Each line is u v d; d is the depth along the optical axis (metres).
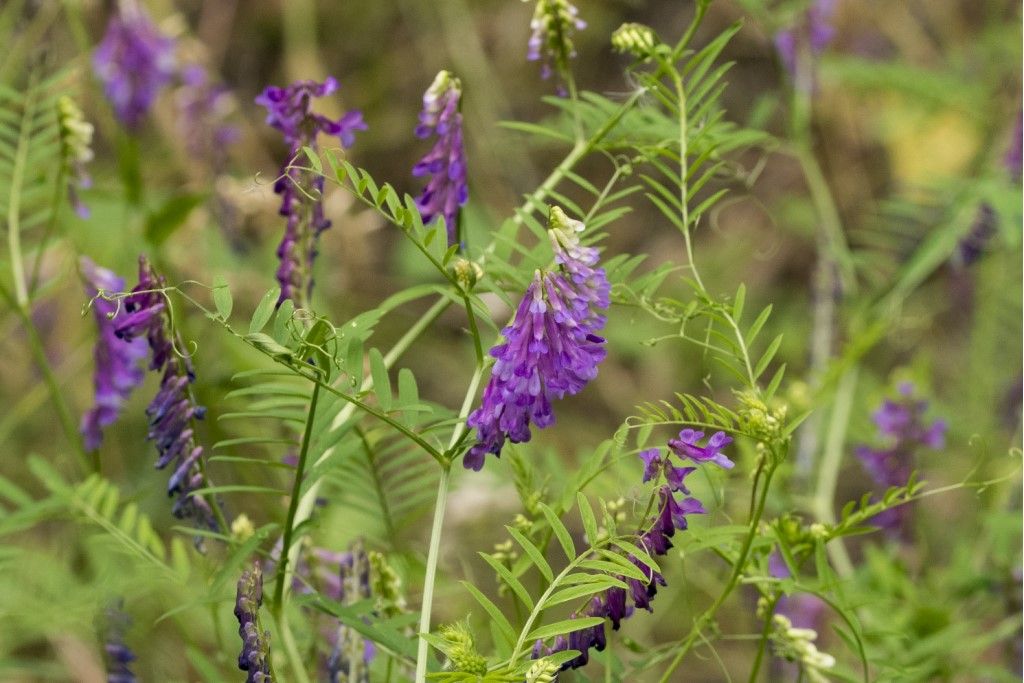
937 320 8.09
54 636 5.17
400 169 10.37
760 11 6.25
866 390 6.59
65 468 5.95
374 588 3.54
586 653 2.87
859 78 7.31
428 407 2.99
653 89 3.80
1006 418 6.49
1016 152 6.21
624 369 8.73
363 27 10.66
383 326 8.73
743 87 10.12
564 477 4.09
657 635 6.46
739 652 6.50
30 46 6.13
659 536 2.85
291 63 9.92
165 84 6.07
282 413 3.25
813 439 5.63
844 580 3.54
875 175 9.31
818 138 9.39
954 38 9.84
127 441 6.25
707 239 9.66
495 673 2.65
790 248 9.29
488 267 3.44
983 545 5.46
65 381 6.37
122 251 5.92
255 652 2.76
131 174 5.84
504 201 9.42
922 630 4.70
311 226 3.53
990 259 7.11
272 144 9.58
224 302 2.91
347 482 3.96
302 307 3.54
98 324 4.15
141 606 4.66
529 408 2.71
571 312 2.68
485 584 5.73
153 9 8.83
